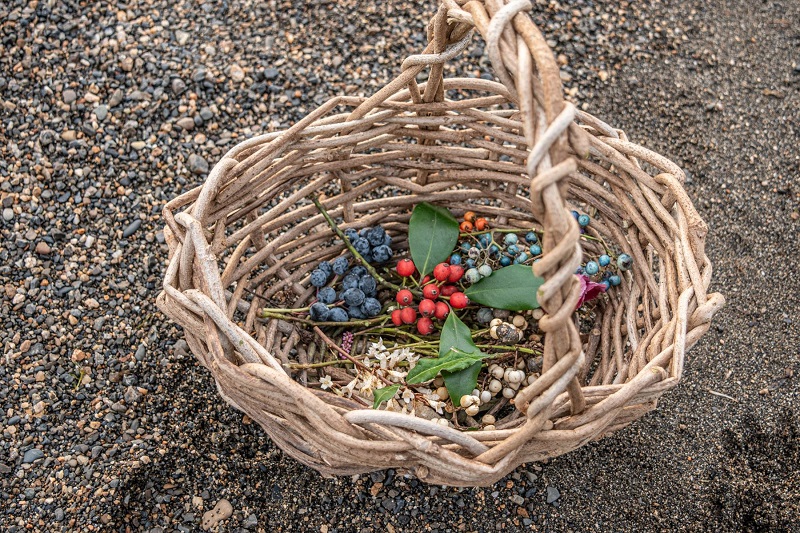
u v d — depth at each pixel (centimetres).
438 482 68
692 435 82
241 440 81
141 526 78
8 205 89
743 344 85
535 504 80
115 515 78
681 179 72
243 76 94
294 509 79
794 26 99
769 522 79
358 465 71
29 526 78
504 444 66
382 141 77
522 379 75
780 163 93
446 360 73
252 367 67
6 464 80
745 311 87
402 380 74
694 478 80
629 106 96
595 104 96
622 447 81
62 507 79
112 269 87
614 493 80
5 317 85
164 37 95
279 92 94
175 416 82
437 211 79
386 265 81
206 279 69
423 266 77
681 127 95
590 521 79
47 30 94
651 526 79
